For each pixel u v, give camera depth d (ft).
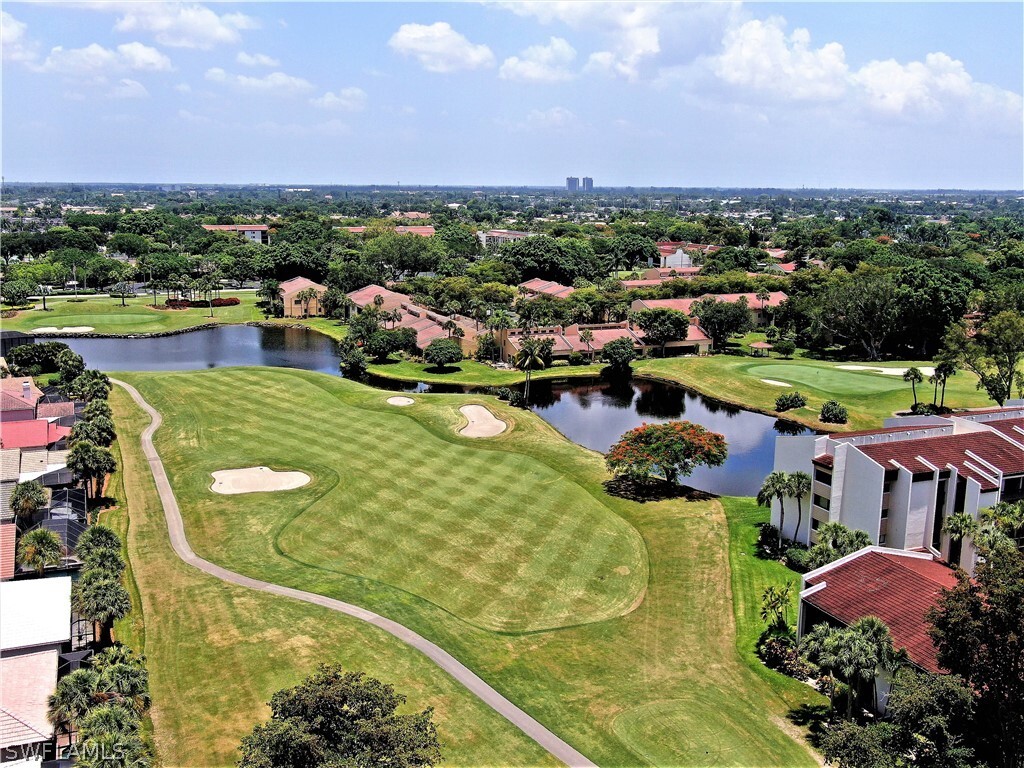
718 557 214.07
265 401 354.33
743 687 156.87
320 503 240.73
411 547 213.66
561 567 205.36
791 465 220.84
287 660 159.94
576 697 152.15
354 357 435.94
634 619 181.78
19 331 501.97
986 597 132.77
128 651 138.00
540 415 368.27
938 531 204.44
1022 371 367.04
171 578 194.08
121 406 342.85
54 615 158.30
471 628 175.63
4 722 129.18
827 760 123.54
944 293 469.98
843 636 136.67
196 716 142.51
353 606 182.29
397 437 307.58
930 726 120.26
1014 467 207.00
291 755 106.11
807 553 199.00
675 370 449.89
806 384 405.39
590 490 260.42
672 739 140.26
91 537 179.73
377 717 113.29
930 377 369.50
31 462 250.37
